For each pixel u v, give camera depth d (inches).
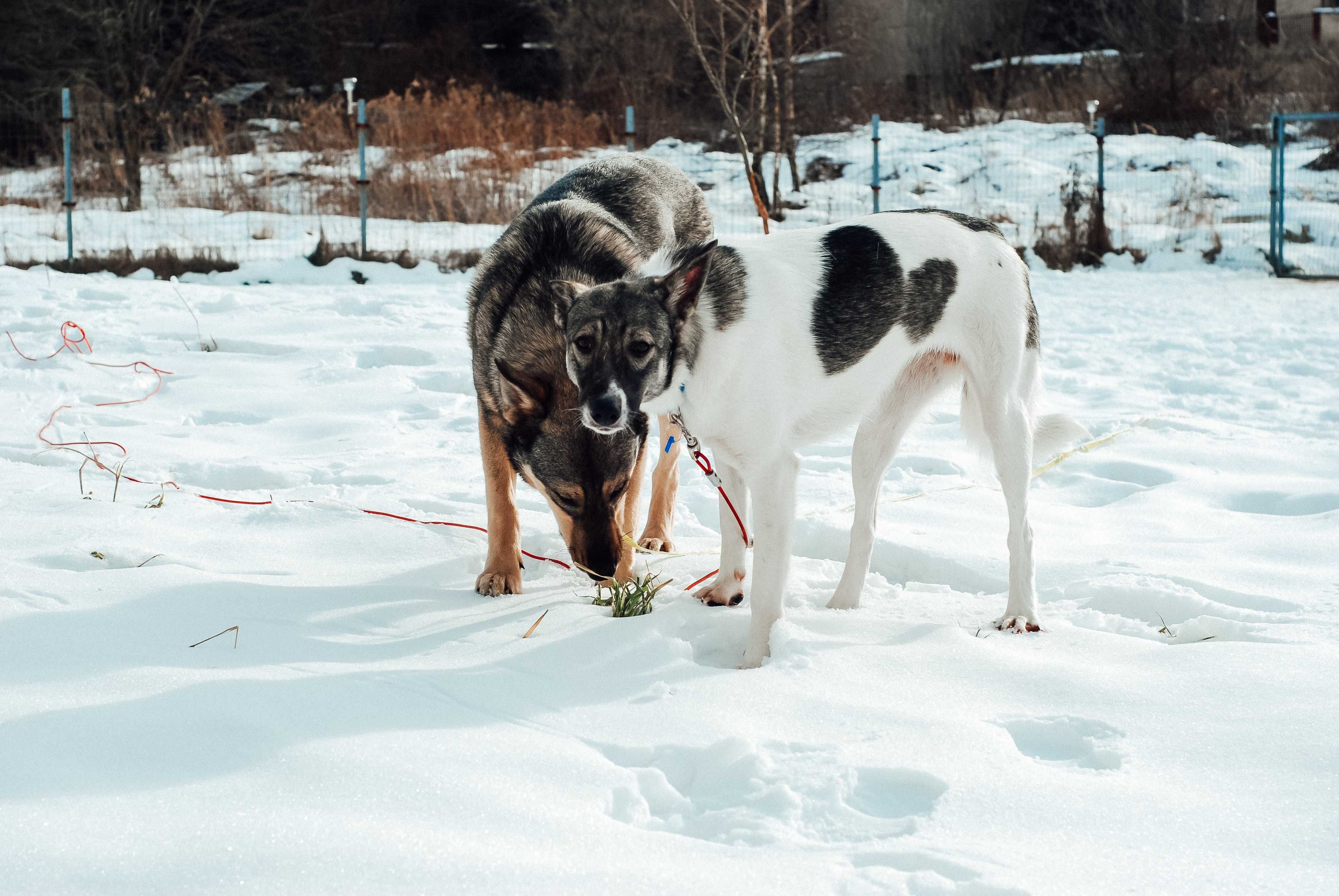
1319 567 182.4
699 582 186.2
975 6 1096.8
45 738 113.2
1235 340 422.6
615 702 130.4
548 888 89.0
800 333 152.6
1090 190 747.4
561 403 163.5
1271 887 89.3
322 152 845.8
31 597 157.2
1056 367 382.0
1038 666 138.7
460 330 417.4
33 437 261.3
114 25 864.3
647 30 1054.4
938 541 203.0
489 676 135.8
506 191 732.0
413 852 93.2
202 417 298.2
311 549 190.1
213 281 545.0
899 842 97.0
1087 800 104.2
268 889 88.2
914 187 788.6
